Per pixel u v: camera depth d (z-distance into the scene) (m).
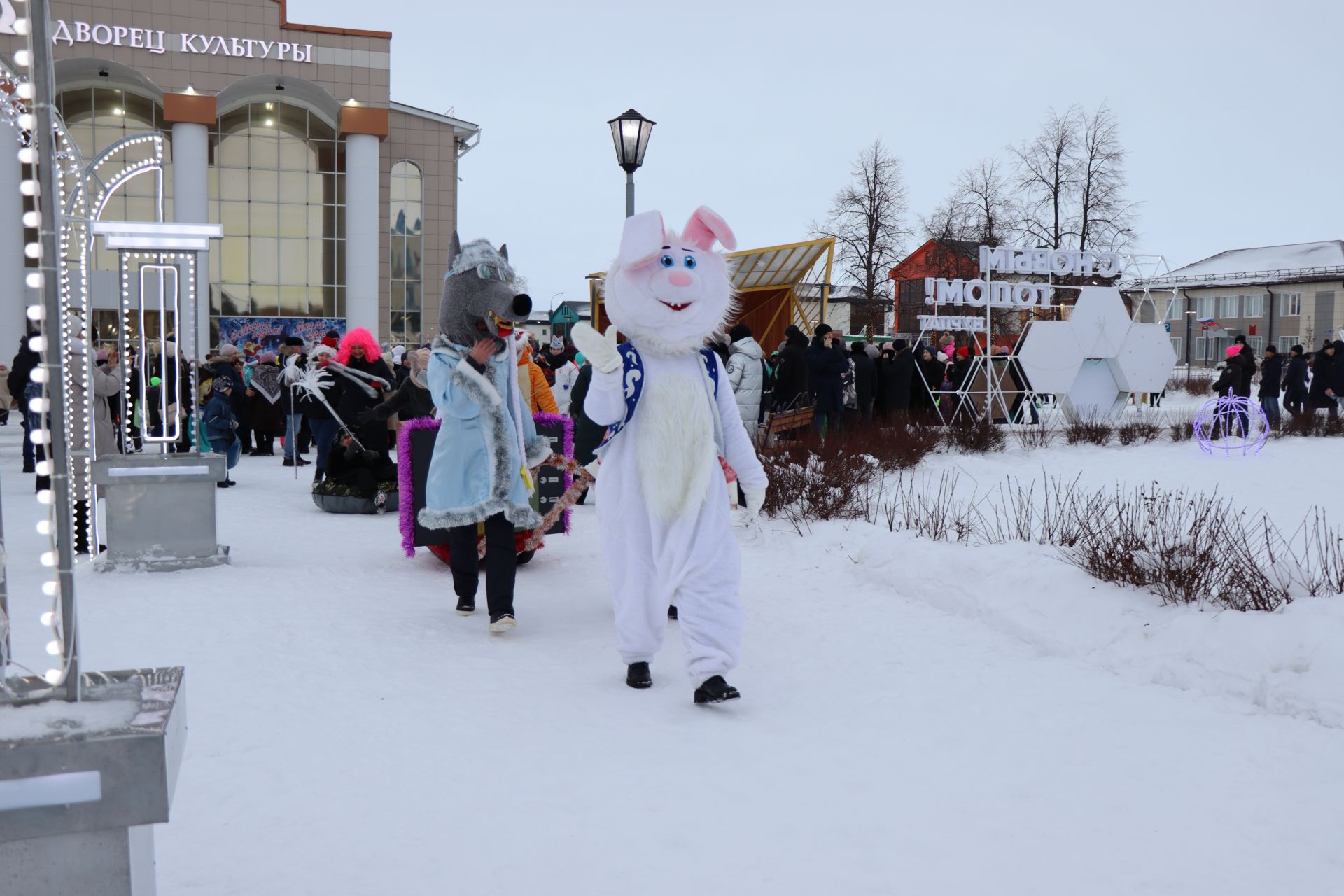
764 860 2.97
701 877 2.87
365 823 3.21
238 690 4.54
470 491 5.66
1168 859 2.99
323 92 39.69
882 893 2.79
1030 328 19.66
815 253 22.48
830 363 14.70
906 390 17.53
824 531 8.54
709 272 4.70
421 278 43.75
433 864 2.94
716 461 4.61
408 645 5.38
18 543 8.38
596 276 25.83
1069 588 5.77
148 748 1.93
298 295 41.19
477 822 3.22
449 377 5.62
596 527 9.46
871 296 42.66
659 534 4.54
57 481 2.07
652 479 4.52
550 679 4.81
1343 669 4.27
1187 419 20.81
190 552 7.42
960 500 10.59
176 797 3.40
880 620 5.96
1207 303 84.12
